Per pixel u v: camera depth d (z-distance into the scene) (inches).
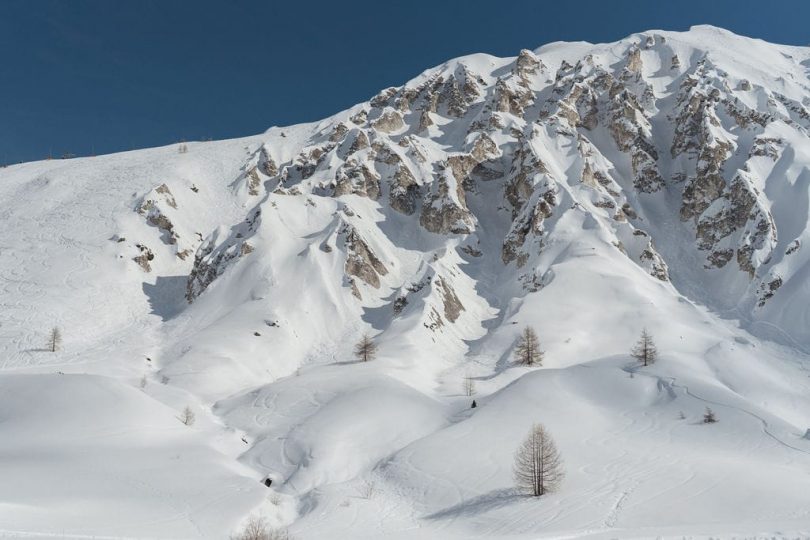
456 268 6013.8
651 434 2672.2
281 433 2947.8
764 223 5526.6
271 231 5969.5
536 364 3941.9
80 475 2028.8
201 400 3565.5
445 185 7081.7
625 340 4274.1
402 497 2292.1
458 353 4611.2
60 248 6176.2
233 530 1785.2
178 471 2203.5
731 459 2317.9
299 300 5113.2
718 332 4478.3
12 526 1466.5
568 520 1828.2
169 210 7037.4
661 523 1739.7
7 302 5201.8
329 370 3890.3
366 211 7130.9
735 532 1489.9
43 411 2647.6
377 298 5595.5
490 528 1884.8
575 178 6894.7
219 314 5098.4
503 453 2479.1
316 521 2020.2
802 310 4601.4
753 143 6574.8
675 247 6245.1
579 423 2792.8
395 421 2947.8
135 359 4215.1
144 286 5925.2
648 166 7229.3
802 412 3348.9
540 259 5664.4
